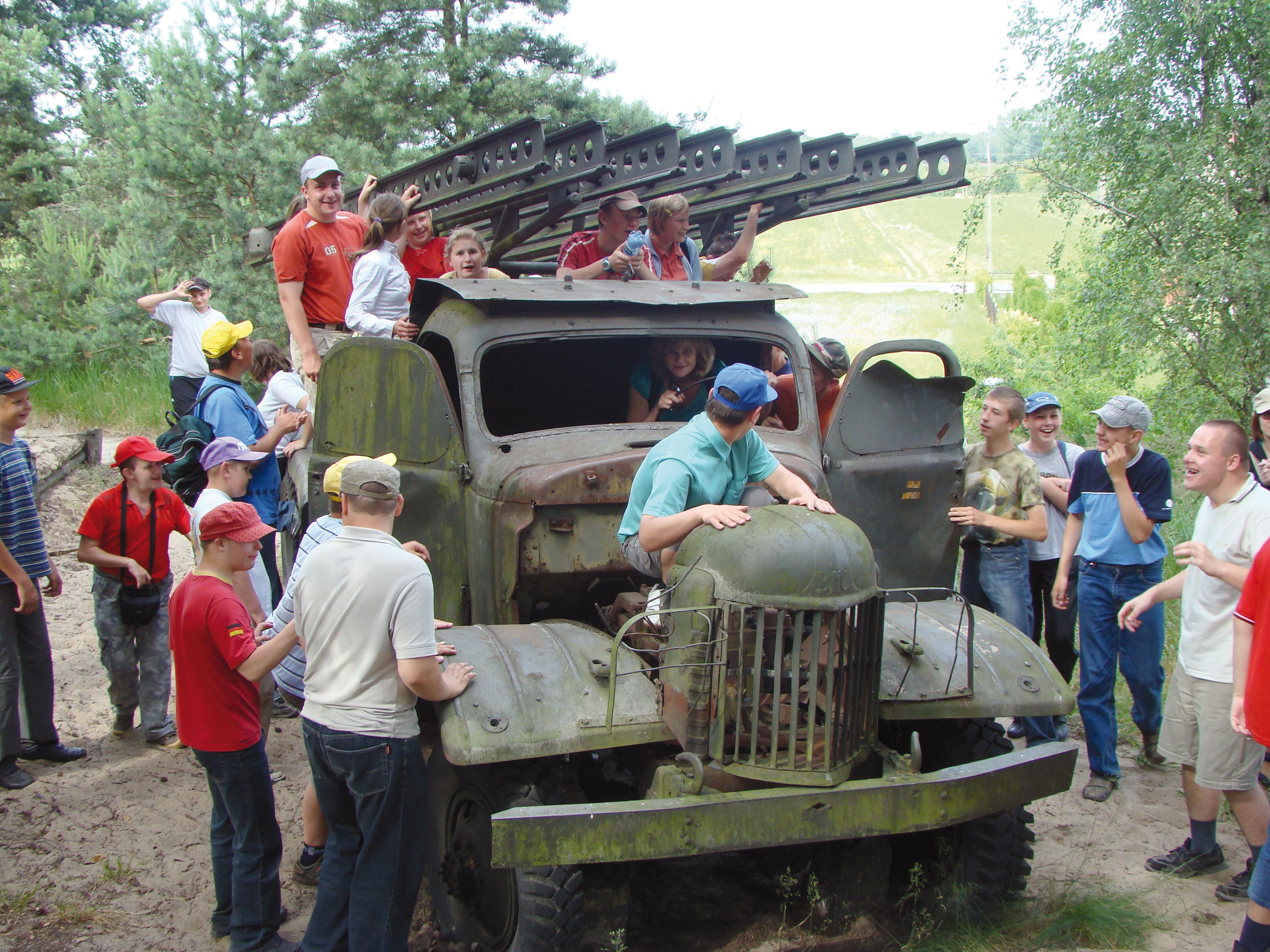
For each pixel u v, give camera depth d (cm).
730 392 331
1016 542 504
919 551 458
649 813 296
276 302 1321
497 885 342
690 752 302
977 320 2902
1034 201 5909
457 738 307
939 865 386
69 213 1764
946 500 459
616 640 305
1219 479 391
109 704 590
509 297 416
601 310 446
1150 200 912
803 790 307
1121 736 567
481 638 355
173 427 577
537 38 1510
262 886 366
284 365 629
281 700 591
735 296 449
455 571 425
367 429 442
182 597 357
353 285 575
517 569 389
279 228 836
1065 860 438
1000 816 374
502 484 394
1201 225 892
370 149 1300
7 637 482
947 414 457
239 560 362
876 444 447
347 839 349
